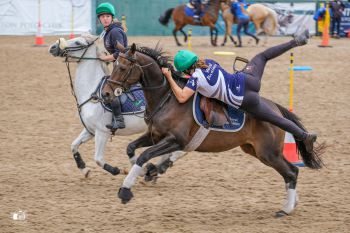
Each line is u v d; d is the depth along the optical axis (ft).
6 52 120.37
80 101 43.29
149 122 36.22
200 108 35.50
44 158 51.44
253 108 35.68
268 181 44.88
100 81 43.09
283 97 79.00
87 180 45.16
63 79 92.79
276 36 161.38
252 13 133.39
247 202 39.96
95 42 43.60
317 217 36.78
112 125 42.16
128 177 34.42
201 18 129.90
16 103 75.51
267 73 97.96
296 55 119.24
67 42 43.24
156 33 165.78
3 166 48.80
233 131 36.24
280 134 37.14
